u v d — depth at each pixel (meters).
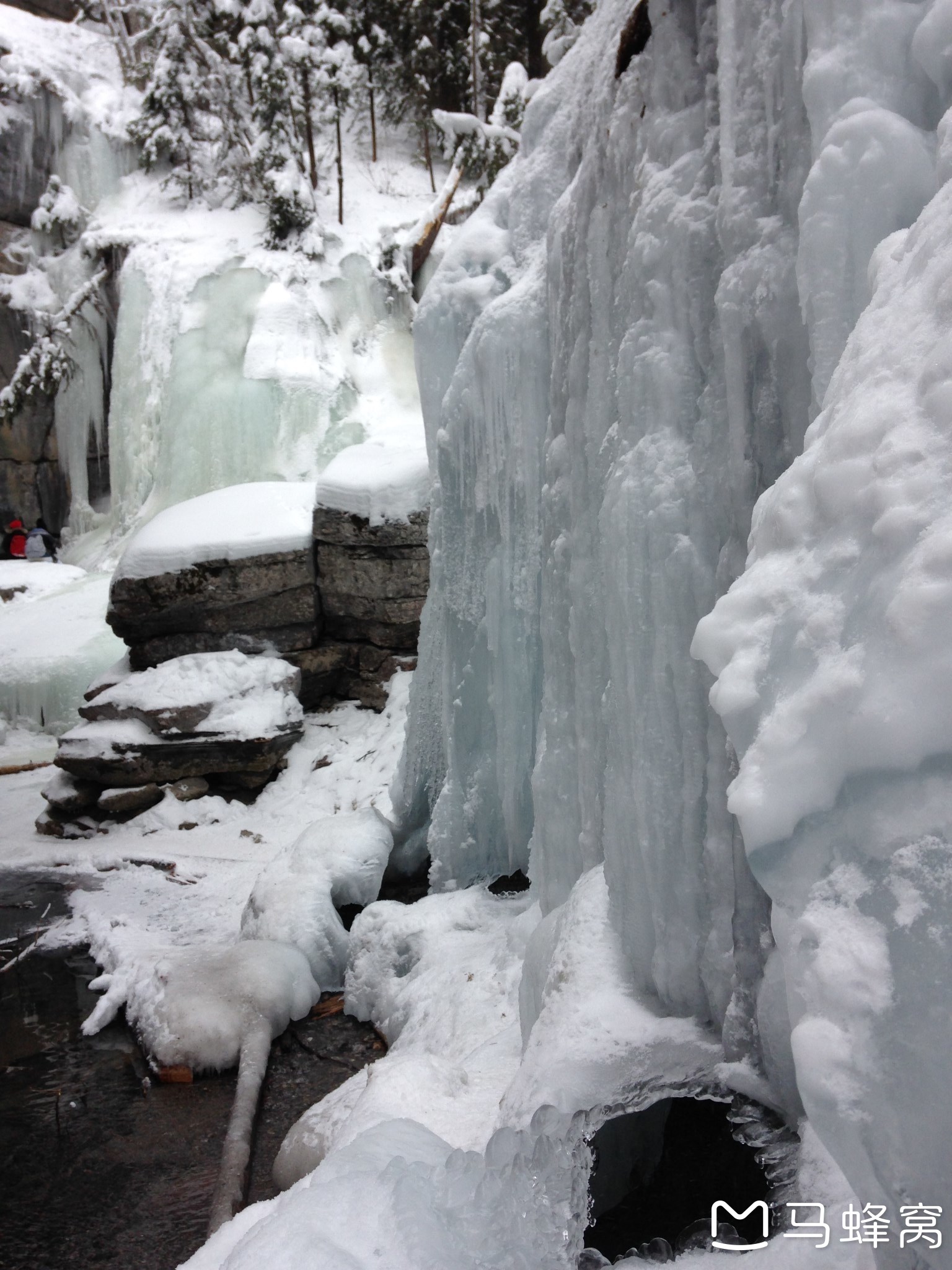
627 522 2.51
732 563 2.24
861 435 1.36
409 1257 1.71
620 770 2.60
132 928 5.55
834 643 1.32
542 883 3.62
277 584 7.89
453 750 5.11
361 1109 2.83
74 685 10.04
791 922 1.31
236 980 4.51
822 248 1.86
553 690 3.54
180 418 12.37
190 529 8.03
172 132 14.55
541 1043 2.44
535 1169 1.95
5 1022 4.73
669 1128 2.13
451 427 4.73
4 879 6.64
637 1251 1.84
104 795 7.32
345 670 8.25
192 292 12.75
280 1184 3.01
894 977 1.17
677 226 2.51
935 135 1.82
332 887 5.26
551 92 4.76
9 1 16.20
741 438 2.20
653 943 2.47
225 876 6.29
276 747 7.42
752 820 1.34
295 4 14.49
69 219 14.02
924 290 1.40
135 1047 4.44
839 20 1.92
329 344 12.99
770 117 2.16
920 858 1.17
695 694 2.32
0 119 13.65
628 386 2.65
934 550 1.18
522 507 4.39
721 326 2.28
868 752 1.21
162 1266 2.95
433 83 15.80
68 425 14.05
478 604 4.86
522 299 4.20
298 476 12.17
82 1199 3.31
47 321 13.52
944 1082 1.11
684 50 2.68
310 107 14.47
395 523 7.64
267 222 13.69
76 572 12.30
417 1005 4.03
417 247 13.92
